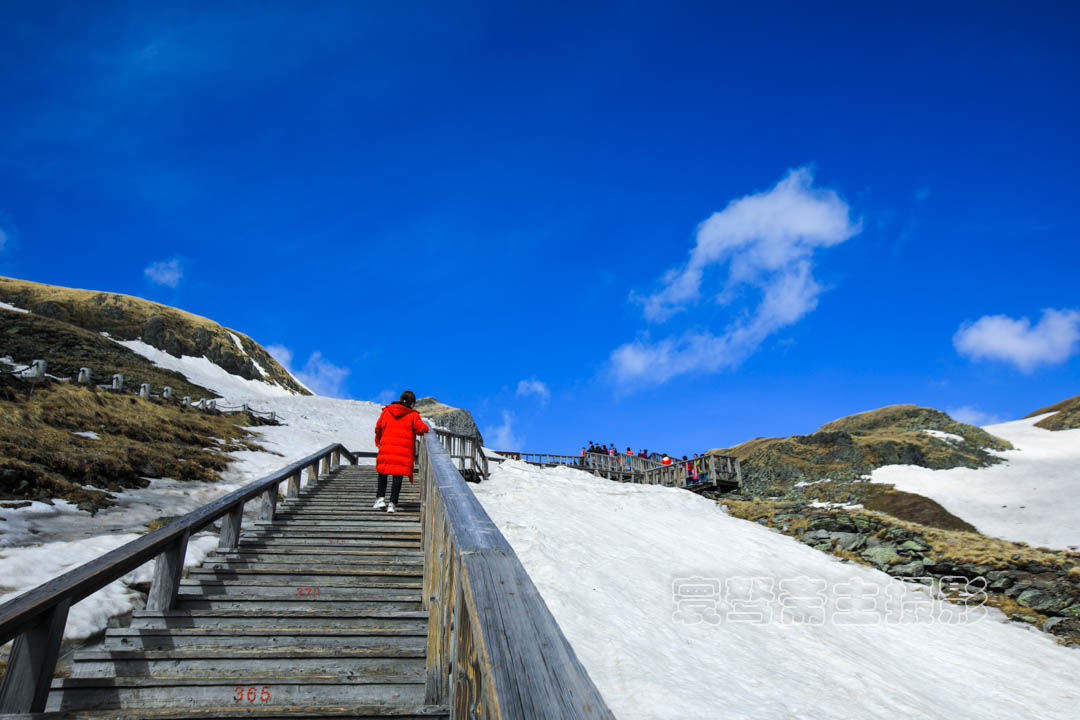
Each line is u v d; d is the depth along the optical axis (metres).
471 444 15.44
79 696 3.08
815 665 6.69
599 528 11.00
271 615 4.07
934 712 6.10
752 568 10.48
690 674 5.73
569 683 0.95
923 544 12.05
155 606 4.11
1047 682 7.63
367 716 2.84
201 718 2.71
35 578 5.86
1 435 10.64
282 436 26.75
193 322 70.88
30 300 60.50
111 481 10.58
